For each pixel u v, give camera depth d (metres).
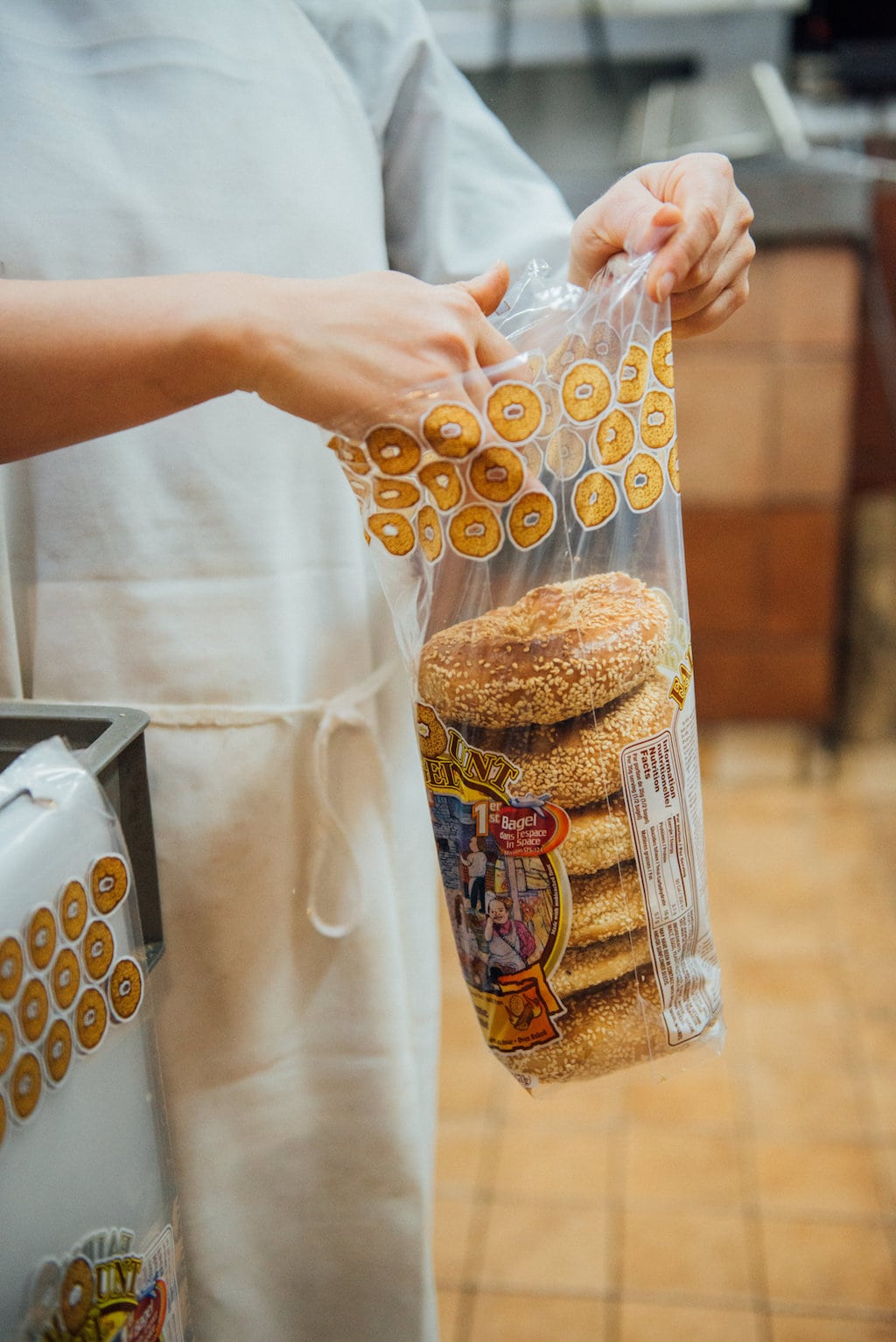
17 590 0.63
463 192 0.73
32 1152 0.40
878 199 2.21
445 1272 1.20
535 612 0.51
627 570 0.54
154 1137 0.50
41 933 0.40
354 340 0.46
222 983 0.67
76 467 0.60
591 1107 1.41
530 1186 1.30
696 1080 1.44
